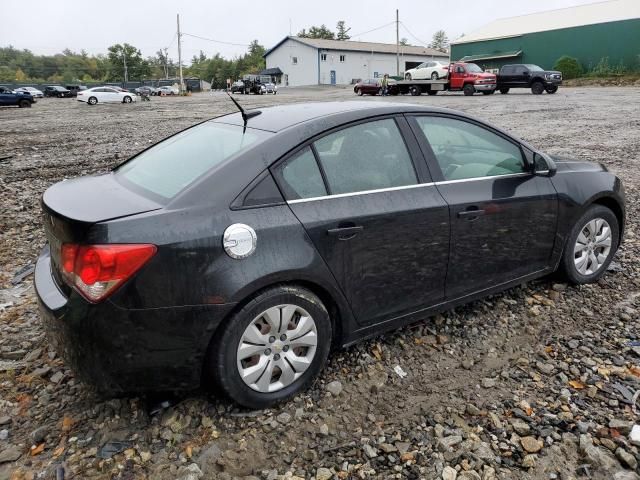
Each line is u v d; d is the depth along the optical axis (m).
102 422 2.77
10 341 3.58
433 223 3.26
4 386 3.09
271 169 2.81
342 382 3.11
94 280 2.42
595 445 2.57
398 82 36.56
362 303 3.10
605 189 4.21
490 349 3.46
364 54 75.19
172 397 2.94
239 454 2.56
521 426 2.70
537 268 3.97
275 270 2.68
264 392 2.82
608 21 44.94
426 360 3.34
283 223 2.75
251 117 3.41
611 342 3.49
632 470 2.42
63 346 2.61
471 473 2.42
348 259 2.96
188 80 82.88
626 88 35.88
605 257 4.40
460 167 3.53
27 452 2.56
